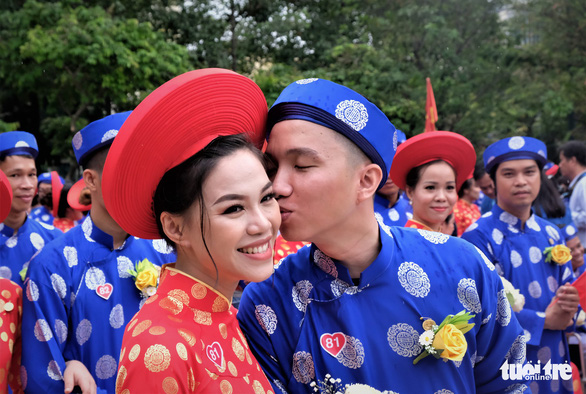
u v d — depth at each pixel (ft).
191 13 53.11
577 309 10.23
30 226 13.50
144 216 5.16
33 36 41.50
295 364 5.77
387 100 45.60
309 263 5.98
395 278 5.78
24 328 8.35
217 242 4.74
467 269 5.96
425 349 5.58
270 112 5.56
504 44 52.70
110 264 9.06
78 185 15.58
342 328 5.72
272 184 5.19
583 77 51.67
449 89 45.57
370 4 51.29
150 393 4.43
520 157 11.34
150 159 4.75
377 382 5.64
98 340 8.71
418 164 10.54
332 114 5.25
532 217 11.75
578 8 50.96
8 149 13.00
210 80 4.81
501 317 6.19
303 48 55.98
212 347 4.86
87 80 44.68
